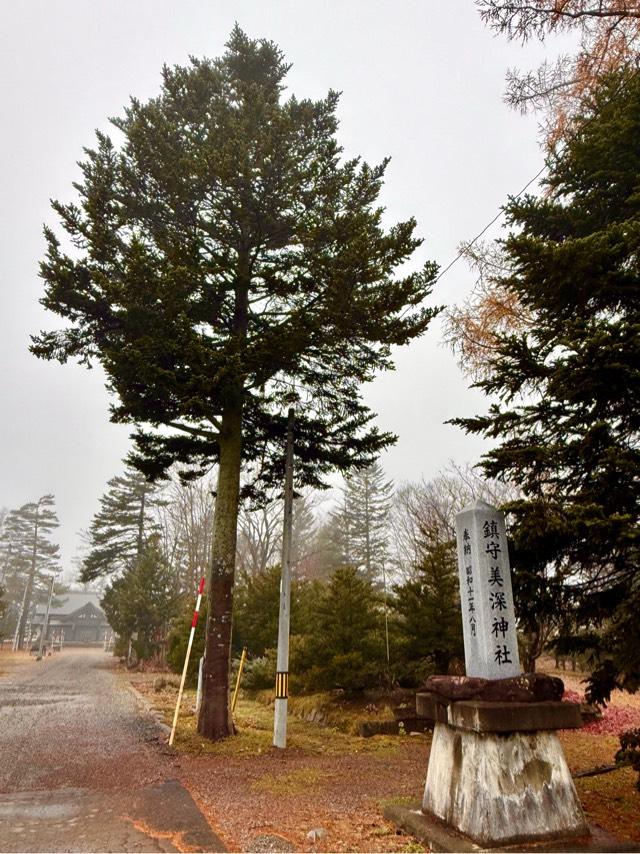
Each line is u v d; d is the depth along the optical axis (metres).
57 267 8.84
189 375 9.32
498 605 5.30
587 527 4.89
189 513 33.66
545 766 4.71
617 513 4.77
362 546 39.62
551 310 6.22
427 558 12.59
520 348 5.66
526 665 11.81
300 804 5.75
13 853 4.30
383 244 9.30
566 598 5.93
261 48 12.58
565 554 5.70
